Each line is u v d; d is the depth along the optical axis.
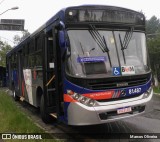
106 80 7.90
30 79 13.15
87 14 8.34
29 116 12.78
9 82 21.56
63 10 8.29
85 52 8.11
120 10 8.75
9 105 14.26
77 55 8.05
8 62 21.97
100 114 7.73
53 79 9.65
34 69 12.22
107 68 8.09
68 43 8.04
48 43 9.83
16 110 12.86
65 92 8.12
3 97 18.75
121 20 8.73
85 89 7.71
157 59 33.81
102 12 8.49
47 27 9.88
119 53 8.41
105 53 8.25
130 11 8.91
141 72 8.60
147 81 8.69
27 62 13.80
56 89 8.65
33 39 12.27
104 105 7.78
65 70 8.09
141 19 9.14
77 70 7.94
